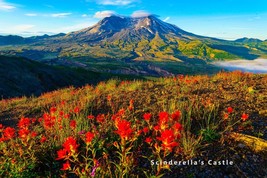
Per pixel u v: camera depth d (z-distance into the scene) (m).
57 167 6.16
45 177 5.79
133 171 5.52
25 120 6.61
